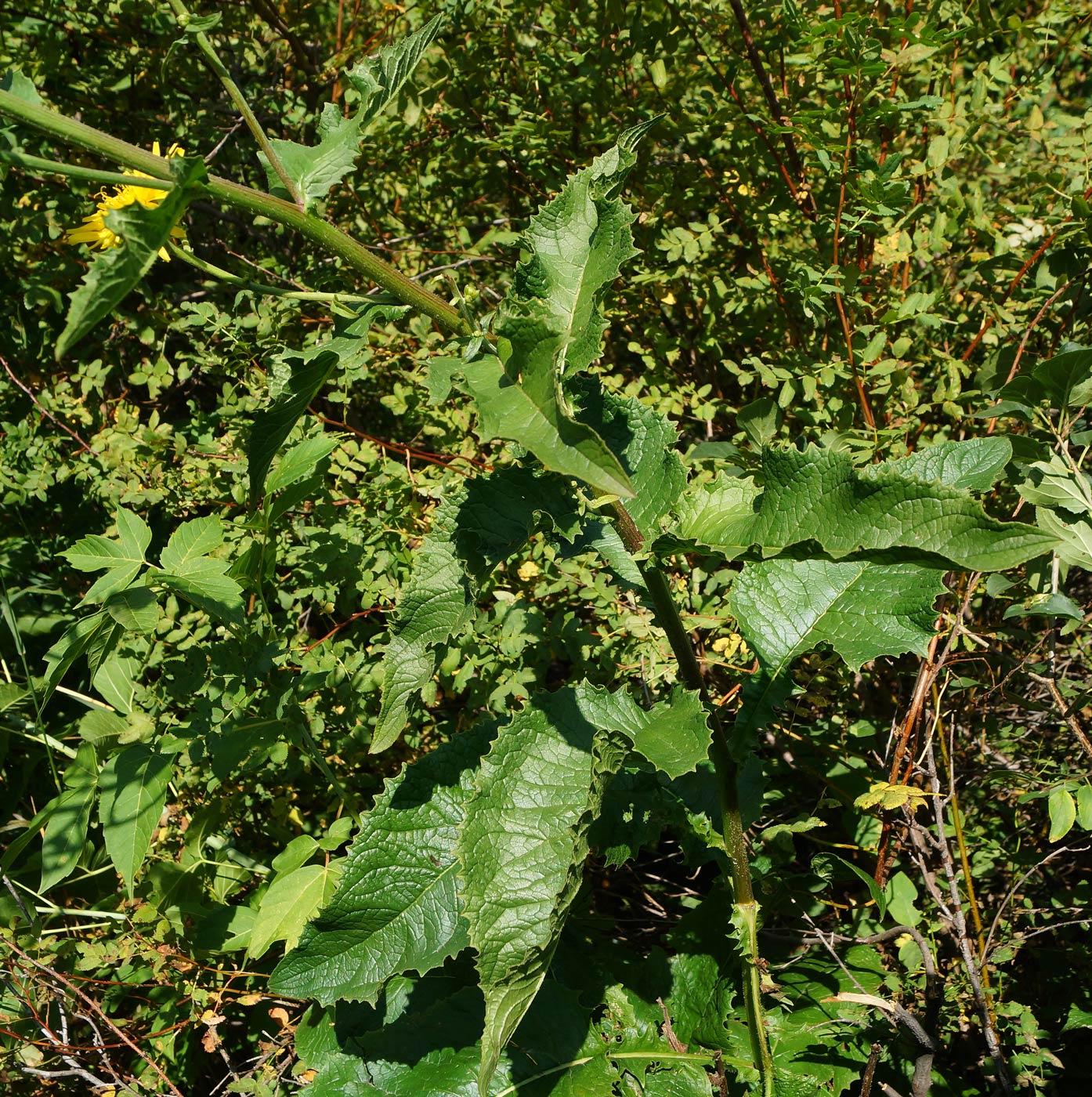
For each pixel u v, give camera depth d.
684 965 2.16
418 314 3.10
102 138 1.31
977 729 2.55
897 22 2.51
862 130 2.81
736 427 3.30
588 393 1.76
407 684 1.68
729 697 2.39
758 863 2.21
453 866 1.99
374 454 2.85
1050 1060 1.97
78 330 1.14
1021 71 3.30
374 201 3.56
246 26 3.87
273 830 2.64
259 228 3.84
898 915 2.21
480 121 3.45
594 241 1.50
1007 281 2.85
